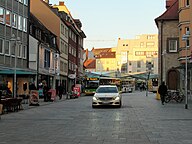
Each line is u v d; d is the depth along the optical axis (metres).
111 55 144.62
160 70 44.50
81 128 14.43
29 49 43.81
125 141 11.12
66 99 43.78
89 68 146.88
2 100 21.19
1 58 36.09
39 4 60.09
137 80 99.56
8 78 38.00
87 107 28.05
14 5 39.03
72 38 75.00
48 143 10.74
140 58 133.62
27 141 11.12
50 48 52.97
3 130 13.90
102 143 10.73
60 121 17.27
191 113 21.91
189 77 39.31
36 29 46.88
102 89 28.48
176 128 14.47
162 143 10.75
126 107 27.69
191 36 35.38
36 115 20.78
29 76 40.12
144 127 14.76
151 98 45.44
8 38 37.59
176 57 43.84
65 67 66.75
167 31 44.50
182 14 38.16
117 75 72.19
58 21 60.00
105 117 19.20
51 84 54.56
